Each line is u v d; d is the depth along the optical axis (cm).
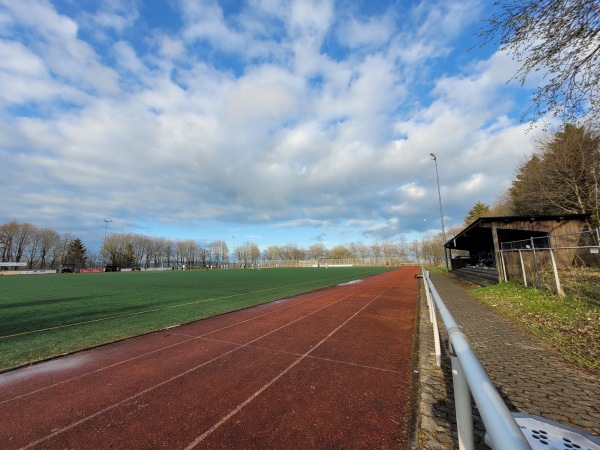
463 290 1357
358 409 326
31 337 651
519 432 74
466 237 1916
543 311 727
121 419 316
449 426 284
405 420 302
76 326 750
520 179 2509
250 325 737
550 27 438
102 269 7225
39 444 277
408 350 532
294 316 842
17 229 6962
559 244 1258
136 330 703
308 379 407
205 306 1038
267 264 9156
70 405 350
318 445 264
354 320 784
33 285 2097
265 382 400
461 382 154
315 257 9725
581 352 460
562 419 285
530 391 346
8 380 426
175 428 297
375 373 427
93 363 490
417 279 2239
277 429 291
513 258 1263
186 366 466
